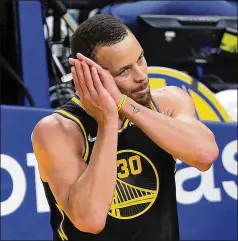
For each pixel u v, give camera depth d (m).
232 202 12.80
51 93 15.09
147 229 6.96
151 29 15.89
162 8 16.97
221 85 16.78
